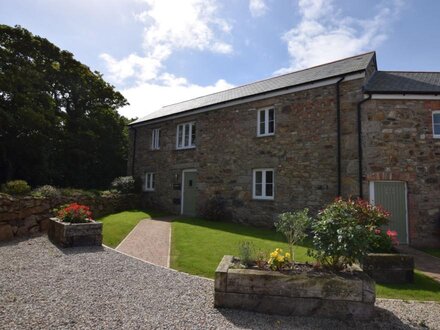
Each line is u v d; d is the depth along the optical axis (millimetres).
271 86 12078
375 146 9070
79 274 5125
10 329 3135
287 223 4828
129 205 14953
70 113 21156
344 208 4539
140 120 17297
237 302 3848
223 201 12328
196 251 6918
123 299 4090
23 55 17281
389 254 5297
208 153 13203
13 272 5141
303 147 10250
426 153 8906
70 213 7855
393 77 10508
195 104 15570
